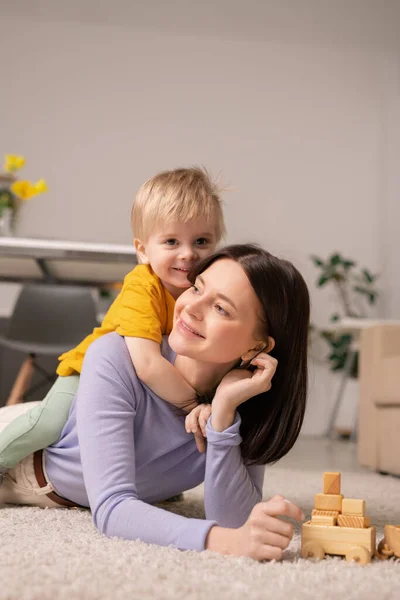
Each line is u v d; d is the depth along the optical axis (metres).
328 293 5.88
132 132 5.87
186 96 5.96
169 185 1.39
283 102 6.05
